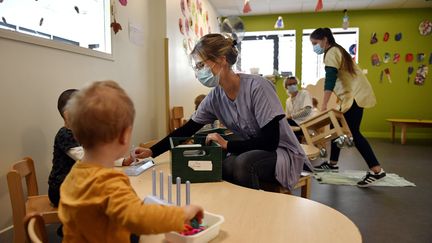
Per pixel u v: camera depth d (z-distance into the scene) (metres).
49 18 2.12
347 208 2.53
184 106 4.30
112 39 2.72
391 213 2.42
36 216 0.74
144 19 3.33
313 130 3.27
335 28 6.39
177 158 1.24
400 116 6.33
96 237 0.66
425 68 6.18
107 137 0.71
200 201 1.03
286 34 6.62
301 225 0.85
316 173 3.58
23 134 1.82
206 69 1.48
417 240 1.98
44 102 1.97
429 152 4.79
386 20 6.22
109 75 2.68
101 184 0.66
